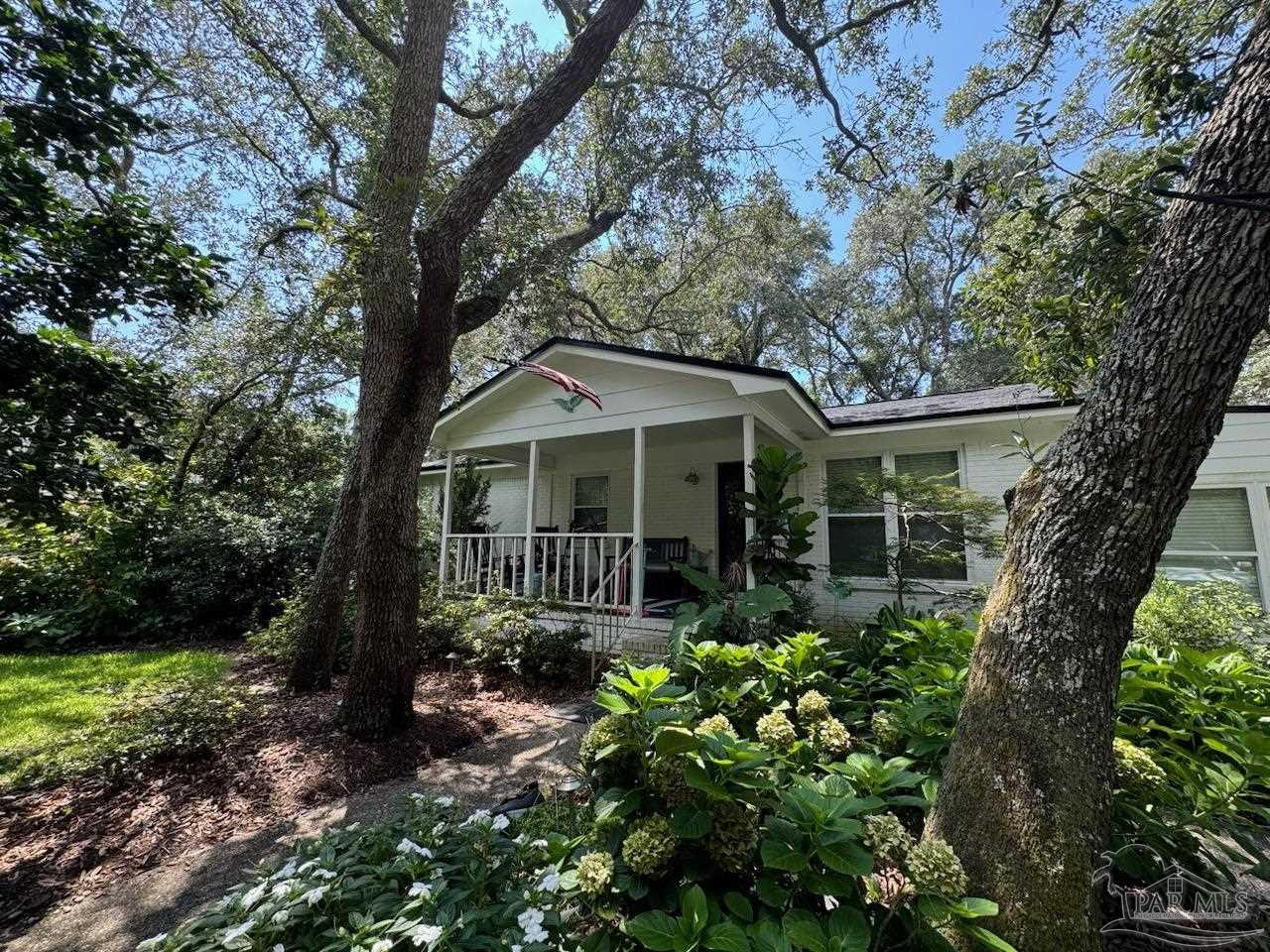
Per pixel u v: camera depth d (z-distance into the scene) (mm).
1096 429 1618
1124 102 5156
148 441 4020
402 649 4297
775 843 1438
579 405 7219
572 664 5926
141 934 2215
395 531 4273
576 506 10383
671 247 12594
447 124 9805
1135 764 1950
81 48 2955
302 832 2971
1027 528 1715
